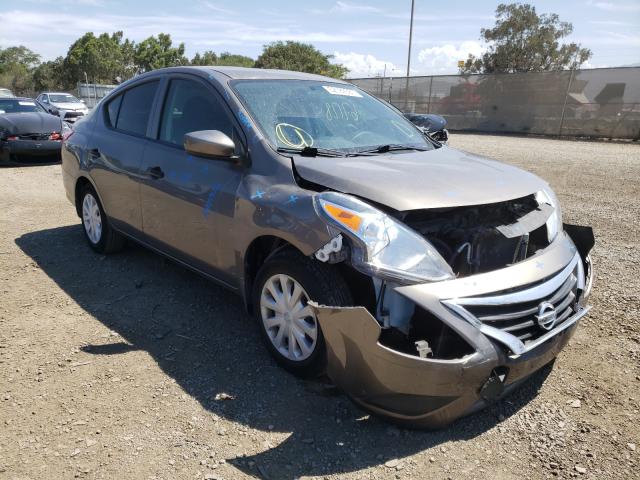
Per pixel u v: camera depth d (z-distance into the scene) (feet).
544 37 111.96
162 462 7.61
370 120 12.56
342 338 7.94
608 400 9.27
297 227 8.71
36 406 8.80
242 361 10.30
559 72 69.21
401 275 7.71
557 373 10.09
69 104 64.39
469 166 10.23
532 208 9.93
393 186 8.62
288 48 132.16
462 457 7.89
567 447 8.13
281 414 8.73
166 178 11.89
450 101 82.23
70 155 16.31
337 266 8.77
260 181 9.80
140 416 8.61
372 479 7.41
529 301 8.08
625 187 29.12
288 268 9.04
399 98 88.53
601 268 15.64
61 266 15.19
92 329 11.48
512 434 8.42
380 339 7.90
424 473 7.55
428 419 7.90
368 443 8.13
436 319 7.62
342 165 9.49
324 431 8.36
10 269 14.90
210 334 11.36
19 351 10.50
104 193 14.66
